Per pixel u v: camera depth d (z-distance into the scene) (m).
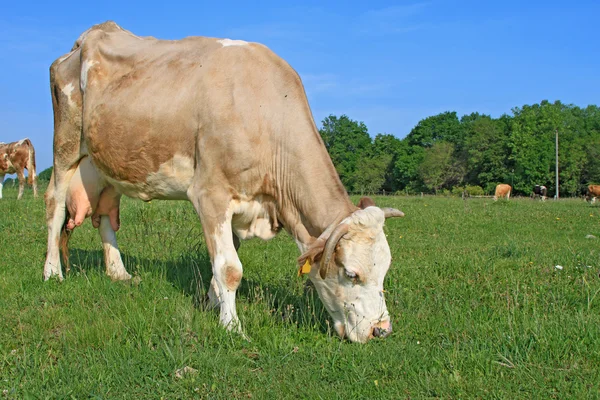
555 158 66.56
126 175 5.71
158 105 5.29
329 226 4.54
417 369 4.02
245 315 5.12
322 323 5.02
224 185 4.98
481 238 10.57
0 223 10.23
